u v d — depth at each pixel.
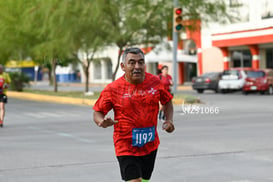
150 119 5.27
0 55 37.91
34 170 8.76
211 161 9.31
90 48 29.08
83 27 27.56
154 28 29.44
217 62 45.88
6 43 34.78
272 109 21.30
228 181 7.71
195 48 50.31
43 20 29.41
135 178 5.20
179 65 51.44
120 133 5.27
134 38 29.84
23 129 15.34
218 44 43.97
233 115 18.73
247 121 16.42
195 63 50.69
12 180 8.00
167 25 29.70
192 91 40.19
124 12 27.94
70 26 27.52
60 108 24.23
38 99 32.59
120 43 29.72
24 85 41.09
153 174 8.25
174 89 25.58
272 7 39.06
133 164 5.24
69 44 28.06
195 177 8.02
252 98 29.56
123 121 5.23
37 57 33.59
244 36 41.31
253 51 41.69
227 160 9.40
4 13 34.19
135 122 5.22
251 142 11.55
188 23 30.31
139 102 5.21
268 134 12.93
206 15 29.92
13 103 28.86
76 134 13.80
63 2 27.36
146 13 27.97
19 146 11.63
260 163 9.09
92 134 13.74
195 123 16.12
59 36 28.44
